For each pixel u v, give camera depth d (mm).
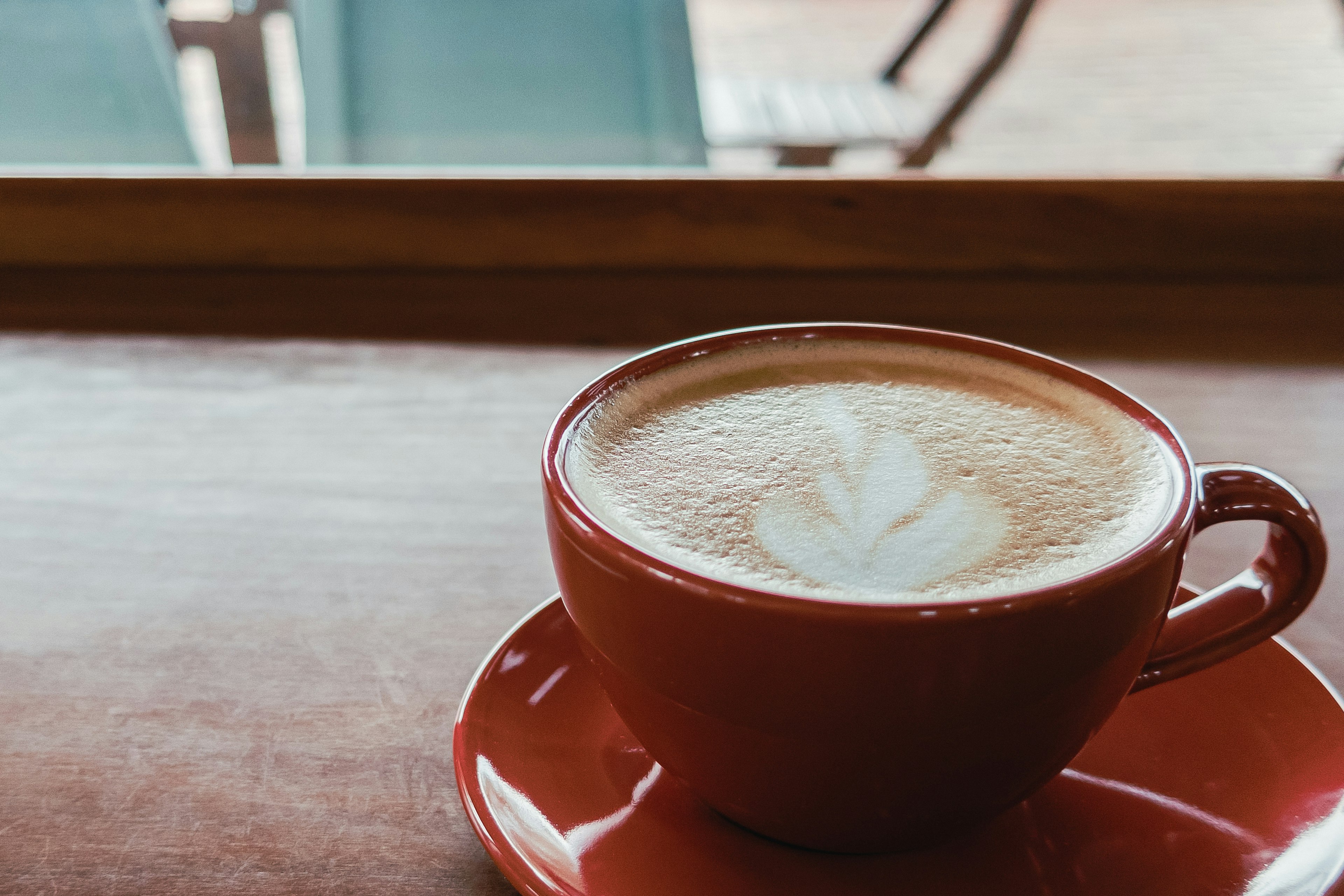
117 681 338
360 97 1024
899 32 2109
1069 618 268
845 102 1700
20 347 512
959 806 284
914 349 353
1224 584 313
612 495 303
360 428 451
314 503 407
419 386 481
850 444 322
